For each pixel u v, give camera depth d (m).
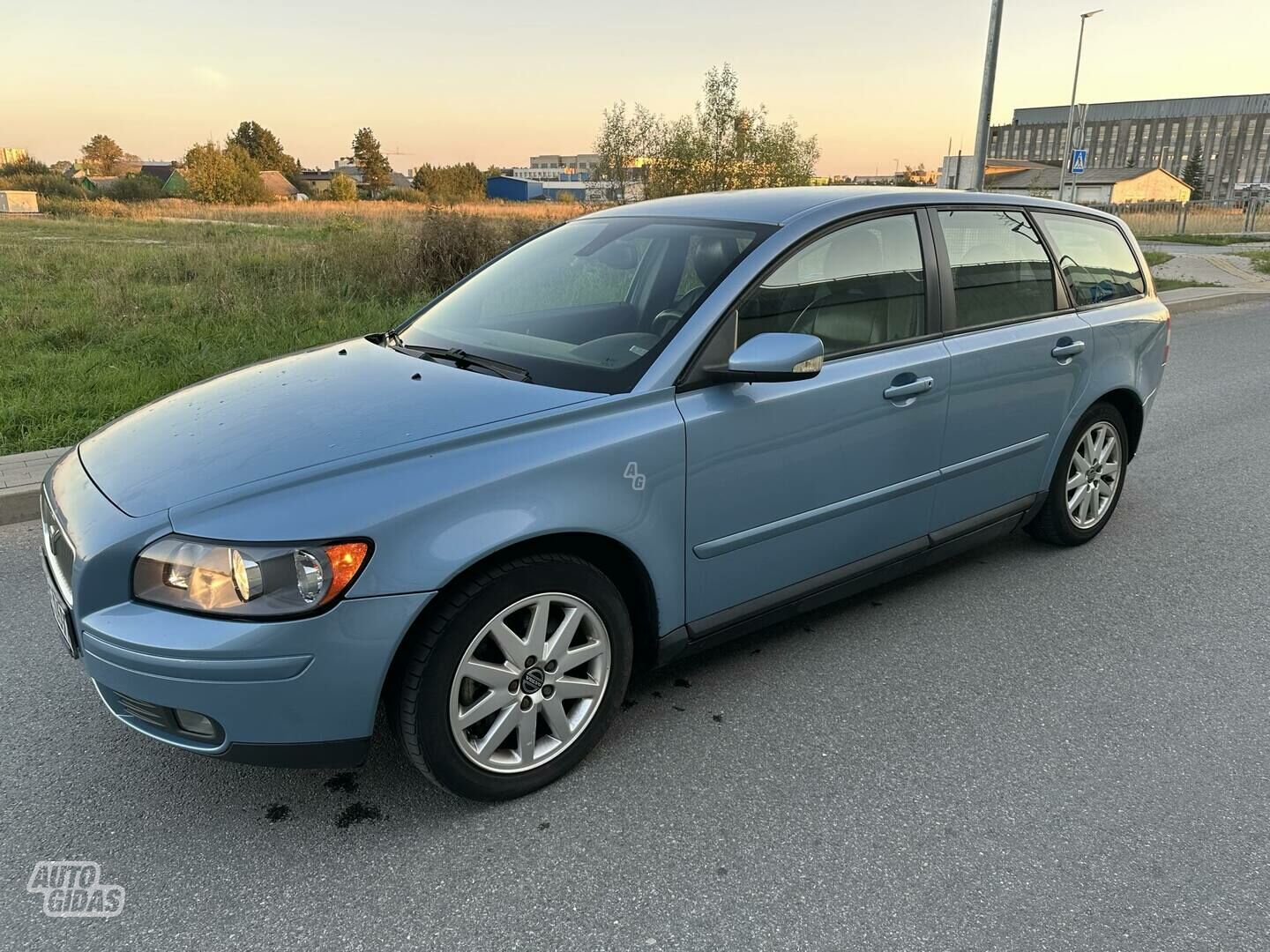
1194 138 136.12
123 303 10.26
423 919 2.10
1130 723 2.93
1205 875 2.25
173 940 2.04
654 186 21.81
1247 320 12.18
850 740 2.83
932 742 2.82
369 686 2.19
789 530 2.98
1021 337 3.64
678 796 2.55
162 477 2.31
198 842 2.37
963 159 19.08
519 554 2.39
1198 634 3.54
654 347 2.70
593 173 22.48
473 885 2.21
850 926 2.08
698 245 3.05
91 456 2.64
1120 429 4.36
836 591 3.25
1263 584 4.00
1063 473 4.09
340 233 19.94
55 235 24.38
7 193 47.47
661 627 2.74
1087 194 84.50
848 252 3.12
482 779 2.44
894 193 3.39
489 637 2.39
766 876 2.24
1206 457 5.88
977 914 2.12
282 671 2.10
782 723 2.92
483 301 3.42
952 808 2.50
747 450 2.77
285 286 11.55
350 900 2.16
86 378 6.91
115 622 2.14
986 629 3.57
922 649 3.41
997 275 3.65
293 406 2.63
